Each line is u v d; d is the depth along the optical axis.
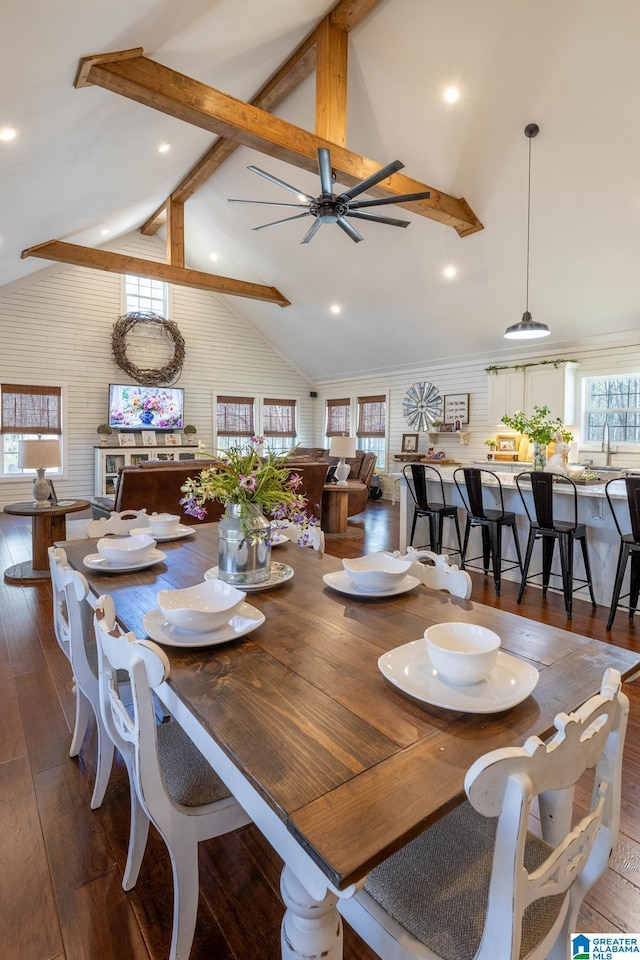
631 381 5.94
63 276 7.88
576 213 4.61
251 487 1.72
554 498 4.07
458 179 4.77
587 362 6.25
